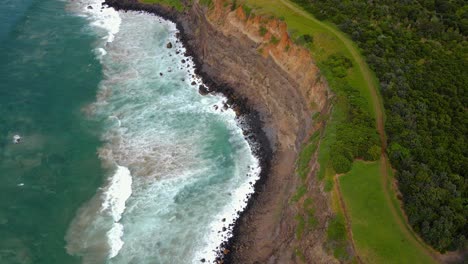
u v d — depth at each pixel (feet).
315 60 214.90
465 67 201.87
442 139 169.68
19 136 221.25
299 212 166.91
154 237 178.70
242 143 223.30
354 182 160.25
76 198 193.57
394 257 137.80
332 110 189.37
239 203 192.75
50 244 175.73
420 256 138.21
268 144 219.00
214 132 229.45
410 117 180.45
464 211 144.87
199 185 200.95
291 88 220.84
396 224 147.02
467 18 234.99
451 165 160.66
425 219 143.95
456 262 136.67
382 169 165.17
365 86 198.18
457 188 154.10
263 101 235.40
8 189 195.42
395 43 220.23
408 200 150.82
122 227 182.09
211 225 183.32
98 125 231.30
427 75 198.18
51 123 230.48
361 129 175.94
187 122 235.40
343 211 151.84
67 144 219.41
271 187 197.57
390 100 187.73
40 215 186.29
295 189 179.11
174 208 190.08
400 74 201.46
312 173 172.96
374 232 144.77
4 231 179.01
